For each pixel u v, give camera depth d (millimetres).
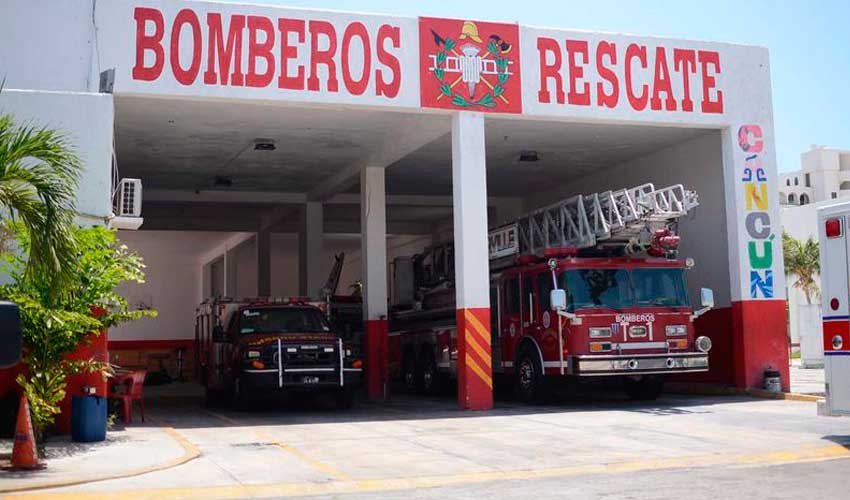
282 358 16422
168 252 34812
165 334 34312
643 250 17109
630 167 23578
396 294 24016
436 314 20625
